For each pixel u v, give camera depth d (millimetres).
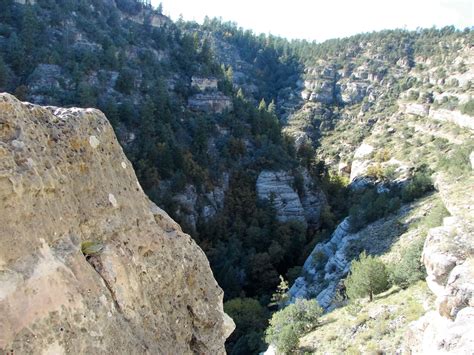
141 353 7691
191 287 9984
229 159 89062
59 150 7602
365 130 134625
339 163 126312
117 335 7309
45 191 6859
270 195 86062
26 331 5852
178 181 76562
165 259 9336
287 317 42031
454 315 23578
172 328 9039
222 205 83500
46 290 6270
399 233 52625
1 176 6031
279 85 187000
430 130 108188
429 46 167125
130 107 82188
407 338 28547
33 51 85000
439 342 21719
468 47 146750
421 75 148625
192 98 102438
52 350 6102
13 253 6020
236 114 103750
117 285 7773
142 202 9523
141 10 133250
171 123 88312
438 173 67062
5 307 5727
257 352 44281
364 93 161750
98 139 8703
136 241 8719
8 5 94312
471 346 19922
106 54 93625
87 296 6977
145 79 97312
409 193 63000
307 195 91562
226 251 69750
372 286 41000
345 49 186750
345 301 45000
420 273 39000
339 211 89125
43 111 7711
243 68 188500
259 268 66188
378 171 88500
